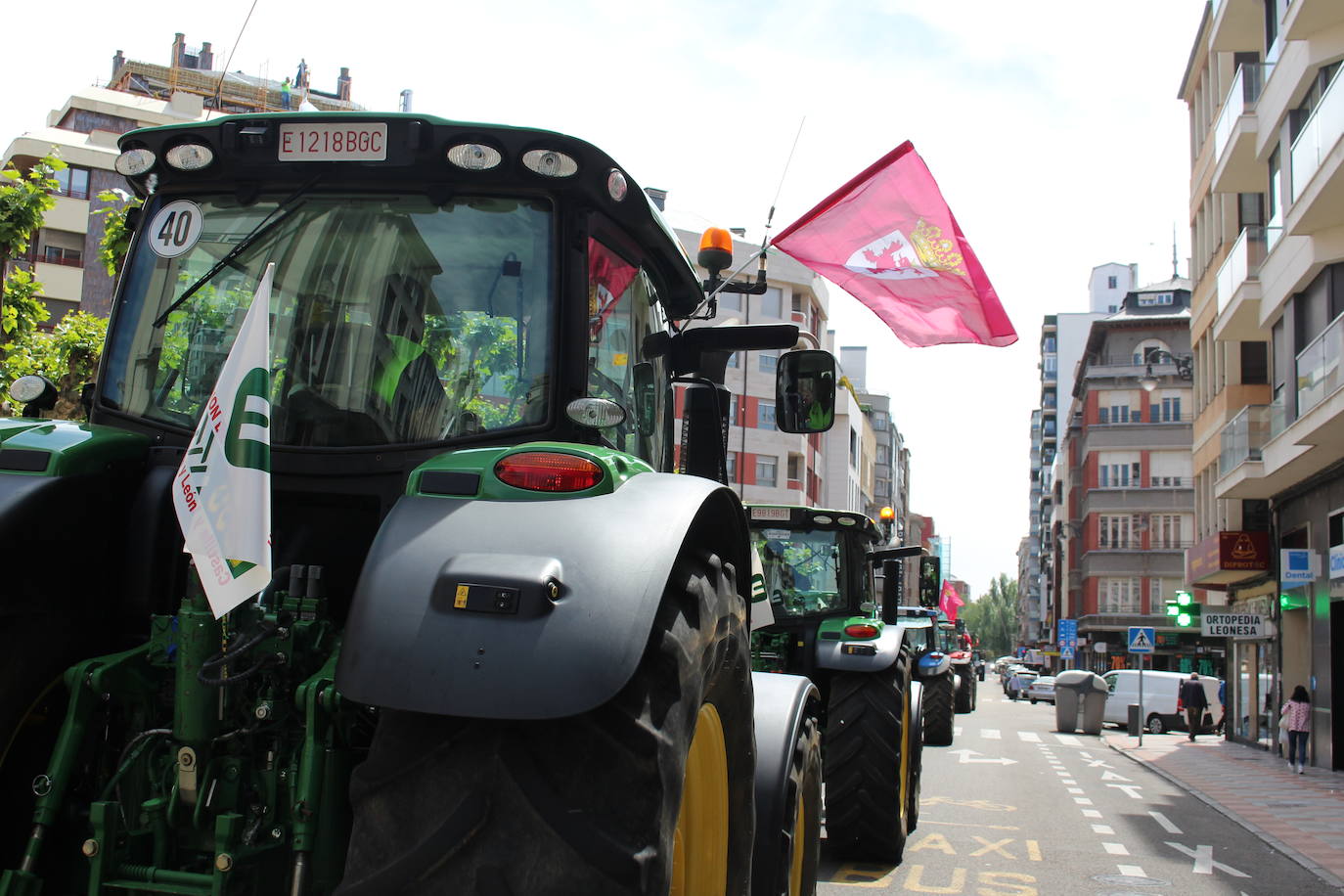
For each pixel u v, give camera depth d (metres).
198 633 2.60
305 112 3.32
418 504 2.64
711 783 3.01
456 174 3.31
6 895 2.53
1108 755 23.91
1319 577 22.94
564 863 2.17
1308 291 21.88
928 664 14.71
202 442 2.60
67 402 13.52
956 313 7.38
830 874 8.62
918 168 7.16
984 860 9.71
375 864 2.21
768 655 9.48
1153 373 65.88
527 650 2.27
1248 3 27.23
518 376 3.22
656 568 2.47
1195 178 33.88
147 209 3.47
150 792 2.65
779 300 56.97
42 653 2.76
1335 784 19.36
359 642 2.34
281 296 3.30
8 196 13.52
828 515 9.59
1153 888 9.02
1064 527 84.88
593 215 3.40
